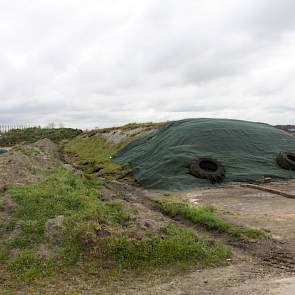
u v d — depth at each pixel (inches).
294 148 1059.9
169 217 545.6
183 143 1026.7
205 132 1044.5
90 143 1919.3
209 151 983.0
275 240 433.4
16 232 386.0
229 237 450.6
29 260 344.8
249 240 434.0
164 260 354.3
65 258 347.9
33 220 404.8
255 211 574.2
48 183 545.3
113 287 310.2
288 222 503.2
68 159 1662.2
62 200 459.8
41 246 366.6
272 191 736.3
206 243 397.4
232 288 299.7
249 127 1118.4
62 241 369.4
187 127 1088.8
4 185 522.3
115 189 781.3
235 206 618.2
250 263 363.9
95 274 331.6
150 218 449.1
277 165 954.7
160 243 366.6
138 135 1478.8
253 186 796.0
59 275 329.1
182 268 345.4
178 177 875.4
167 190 823.7
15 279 323.3
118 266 343.3
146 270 341.1
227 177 878.4
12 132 3789.4
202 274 334.0
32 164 709.3
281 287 295.3
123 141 1521.9
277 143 1064.2
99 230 377.1
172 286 309.1
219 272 338.3
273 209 585.0
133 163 1093.8
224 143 1011.3
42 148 1876.2
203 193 759.1
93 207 445.4
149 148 1127.6
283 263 365.4
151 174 911.7
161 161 953.5
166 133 1141.7
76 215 411.8
